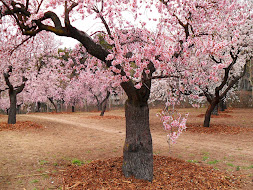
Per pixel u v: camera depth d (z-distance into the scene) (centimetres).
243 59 1305
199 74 634
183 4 562
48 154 759
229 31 935
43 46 1492
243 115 2170
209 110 1317
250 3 1027
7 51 683
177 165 580
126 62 432
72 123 1758
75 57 649
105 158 723
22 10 522
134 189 440
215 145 894
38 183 492
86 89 3030
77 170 564
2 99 2998
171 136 476
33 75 1519
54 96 3234
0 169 583
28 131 1232
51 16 481
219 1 573
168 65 487
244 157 705
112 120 1975
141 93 492
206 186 457
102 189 439
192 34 543
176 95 558
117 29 511
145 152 494
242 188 459
